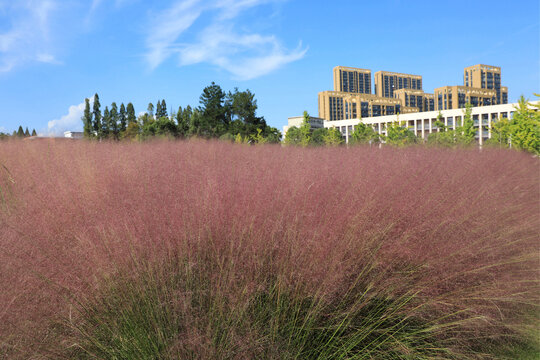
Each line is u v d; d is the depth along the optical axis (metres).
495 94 107.88
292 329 1.77
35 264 1.60
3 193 2.36
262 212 2.02
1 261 1.57
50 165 2.95
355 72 138.88
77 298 1.60
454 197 2.69
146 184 2.30
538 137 12.45
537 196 3.61
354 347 1.91
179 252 1.76
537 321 2.24
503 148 5.75
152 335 1.60
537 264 2.42
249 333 1.64
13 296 1.50
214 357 1.54
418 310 1.94
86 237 1.75
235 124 36.56
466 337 2.07
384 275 2.00
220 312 1.63
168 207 1.96
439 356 1.96
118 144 4.44
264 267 1.86
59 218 1.88
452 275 2.08
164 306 1.65
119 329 1.62
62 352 1.54
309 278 1.80
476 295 2.11
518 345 2.16
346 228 2.04
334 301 1.90
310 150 4.19
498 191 3.10
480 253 2.25
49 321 1.54
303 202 2.15
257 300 1.82
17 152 3.58
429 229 2.27
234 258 1.81
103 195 2.12
